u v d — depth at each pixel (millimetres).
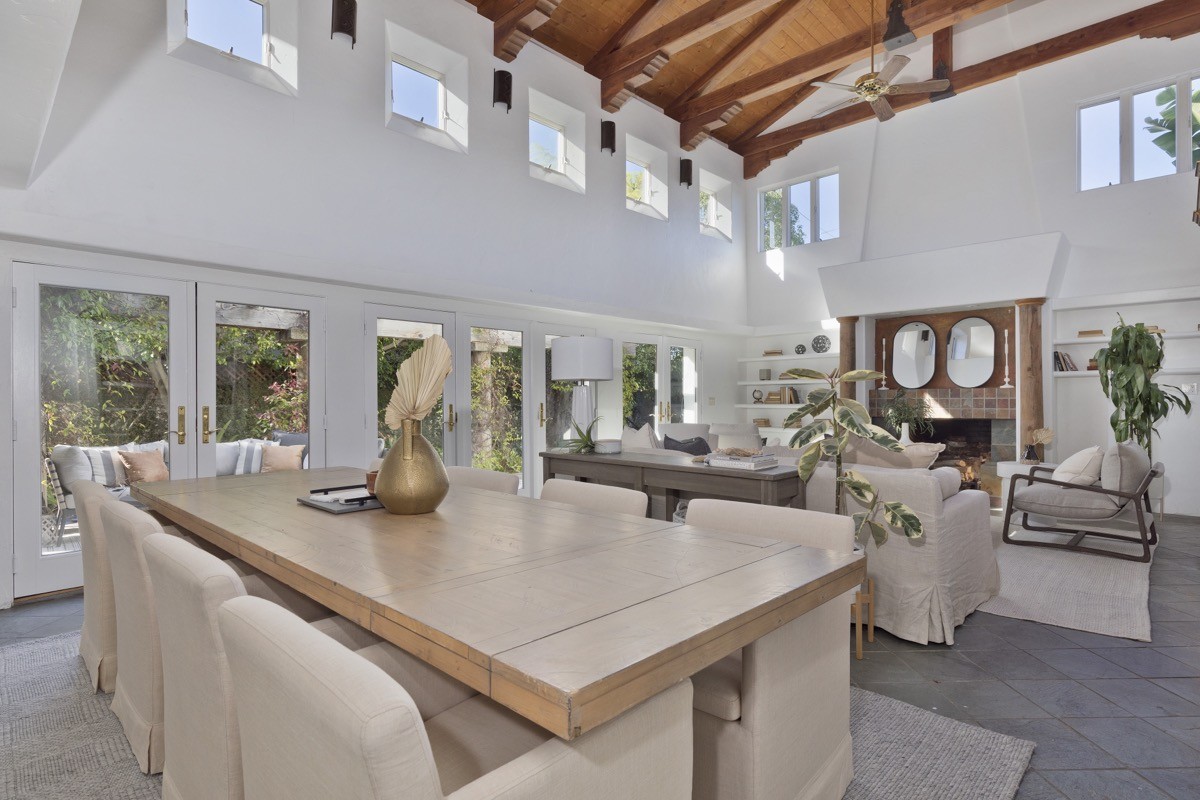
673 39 5852
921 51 6988
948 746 1986
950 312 7195
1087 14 5957
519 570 1312
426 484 1916
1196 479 5770
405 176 4934
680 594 1152
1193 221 5148
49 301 3520
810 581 1240
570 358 4461
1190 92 5637
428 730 1229
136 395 3820
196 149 3859
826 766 1622
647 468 3453
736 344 8883
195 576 1178
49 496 3533
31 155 2877
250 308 4309
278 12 4348
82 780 1802
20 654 2715
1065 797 1741
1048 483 4531
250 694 896
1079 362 6348
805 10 6586
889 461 3287
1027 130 6340
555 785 864
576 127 6500
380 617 1106
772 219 8555
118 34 3580
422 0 5070
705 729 1426
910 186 7203
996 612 3219
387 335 5066
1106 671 2541
